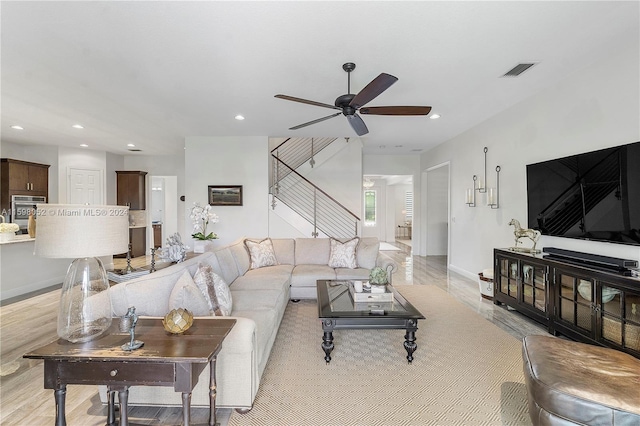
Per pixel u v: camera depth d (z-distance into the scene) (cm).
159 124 505
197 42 258
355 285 309
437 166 712
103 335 163
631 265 262
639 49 265
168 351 146
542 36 254
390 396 213
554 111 355
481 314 380
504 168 450
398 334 323
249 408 192
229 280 348
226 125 515
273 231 598
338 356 272
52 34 243
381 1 208
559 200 344
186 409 143
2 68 301
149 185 818
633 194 266
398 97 391
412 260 764
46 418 190
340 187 736
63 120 476
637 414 135
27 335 317
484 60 295
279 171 740
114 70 307
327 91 366
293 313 383
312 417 191
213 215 499
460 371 247
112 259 693
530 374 169
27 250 484
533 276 346
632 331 234
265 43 260
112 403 176
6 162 589
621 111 280
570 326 291
